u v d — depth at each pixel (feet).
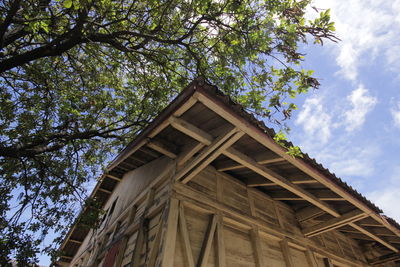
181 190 12.14
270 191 17.22
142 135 12.37
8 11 10.27
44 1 11.72
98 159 19.19
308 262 16.12
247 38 13.51
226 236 12.73
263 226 14.62
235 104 9.14
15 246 12.32
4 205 14.25
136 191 17.76
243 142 11.76
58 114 16.93
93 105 18.83
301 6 12.21
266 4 13.07
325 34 11.62
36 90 16.74
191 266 10.16
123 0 14.46
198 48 15.79
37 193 13.82
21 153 13.04
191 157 13.30
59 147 14.92
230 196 14.35
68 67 17.90
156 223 12.52
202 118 10.38
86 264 21.16
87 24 12.64
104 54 17.04
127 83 20.75
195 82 8.25
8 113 15.64
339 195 13.64
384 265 24.39
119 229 17.62
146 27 15.34
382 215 15.58
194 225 11.84
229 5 13.44
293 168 13.16
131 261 12.15
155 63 18.13
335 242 20.45
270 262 13.78
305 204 17.69
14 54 12.84
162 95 18.97
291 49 12.73
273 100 12.61
